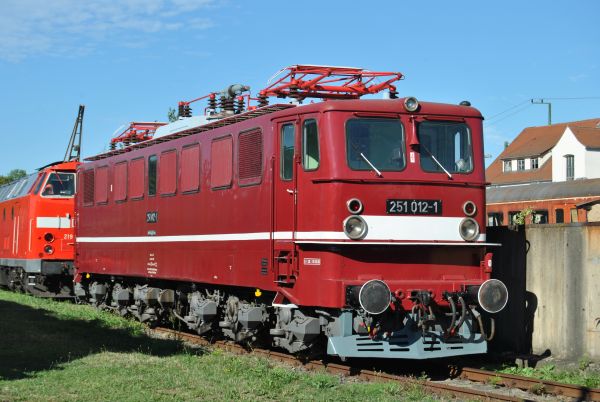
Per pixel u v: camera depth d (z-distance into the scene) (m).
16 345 13.68
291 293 11.93
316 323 11.79
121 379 10.48
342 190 11.25
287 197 12.02
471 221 11.82
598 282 11.72
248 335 13.60
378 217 11.33
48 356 12.47
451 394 9.86
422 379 10.66
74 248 21.67
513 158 75.19
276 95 13.74
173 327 17.00
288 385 10.32
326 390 10.09
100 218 19.69
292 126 12.04
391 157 11.59
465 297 11.53
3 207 27.64
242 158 13.31
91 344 14.02
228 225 13.67
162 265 16.20
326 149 11.39
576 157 66.50
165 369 11.30
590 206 30.45
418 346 11.27
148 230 16.91
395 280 11.42
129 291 19.03
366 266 11.39
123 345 13.98
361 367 12.32
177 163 15.69
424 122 11.86
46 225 23.97
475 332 11.91
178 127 16.72
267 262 12.42
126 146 19.28
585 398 9.69
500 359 12.60
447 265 11.81
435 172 11.73
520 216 20.77
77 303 22.88
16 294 25.45
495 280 11.43
